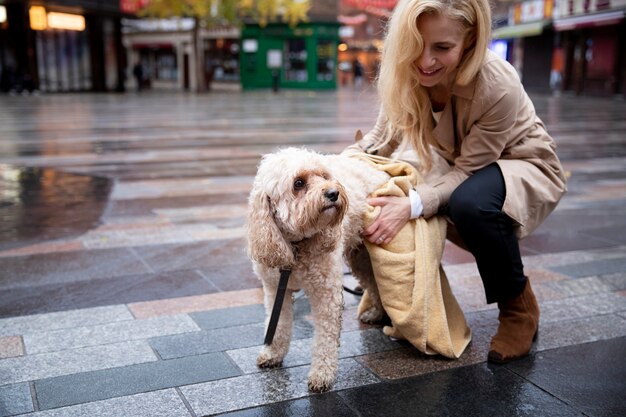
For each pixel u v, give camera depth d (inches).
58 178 287.4
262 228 94.5
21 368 107.1
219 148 394.6
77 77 1197.1
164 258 169.9
